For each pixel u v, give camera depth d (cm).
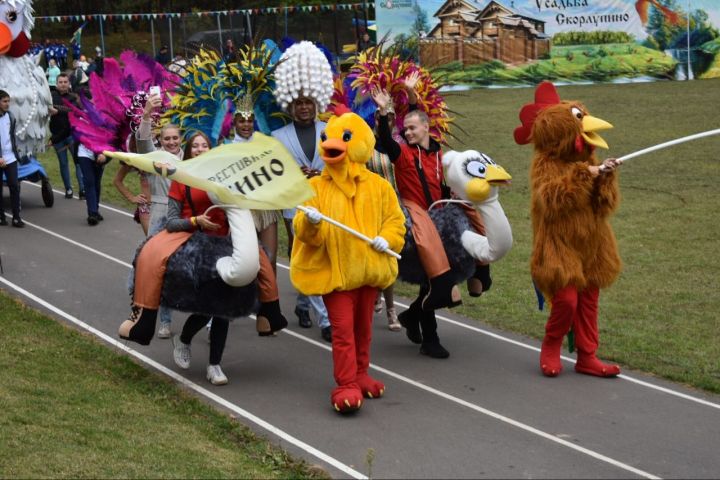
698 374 912
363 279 802
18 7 1570
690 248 1400
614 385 893
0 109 1546
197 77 1045
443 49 3522
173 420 778
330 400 851
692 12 3456
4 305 1105
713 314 1105
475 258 905
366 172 827
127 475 636
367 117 1022
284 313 1130
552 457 728
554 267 871
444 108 1020
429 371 933
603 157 2133
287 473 696
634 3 3469
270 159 815
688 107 2811
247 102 1019
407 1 3484
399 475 694
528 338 1044
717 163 2044
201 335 1045
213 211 838
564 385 892
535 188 878
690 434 775
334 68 1091
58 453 657
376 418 808
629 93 3192
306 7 3672
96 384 845
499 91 3456
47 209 1739
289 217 1034
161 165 801
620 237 1473
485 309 1146
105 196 1859
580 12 3484
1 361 874
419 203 923
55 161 2323
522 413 820
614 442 758
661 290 1202
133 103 1107
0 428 689
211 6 5481
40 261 1356
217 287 816
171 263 815
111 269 1315
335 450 739
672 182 1870
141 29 4897
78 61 3372
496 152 2261
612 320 1086
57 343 964
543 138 869
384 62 1012
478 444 752
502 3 3488
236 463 694
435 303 893
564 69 3525
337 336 812
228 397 855
